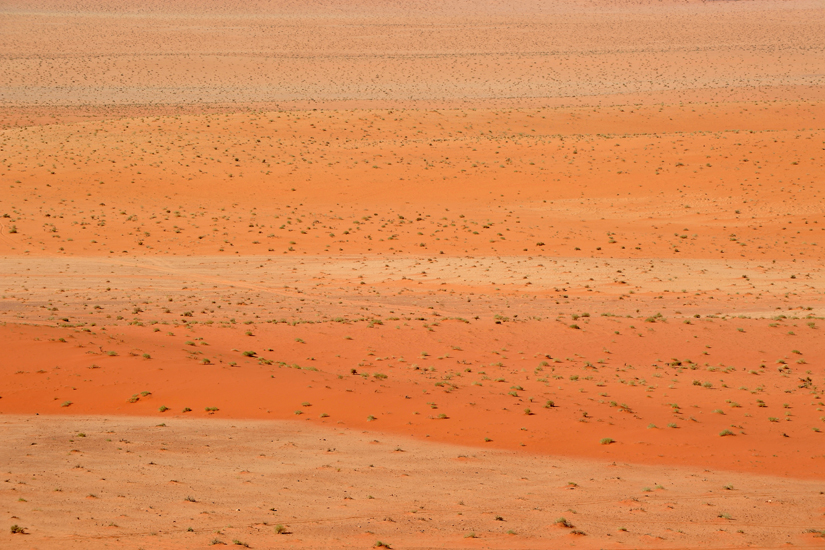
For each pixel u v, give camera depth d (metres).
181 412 51.09
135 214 142.88
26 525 30.02
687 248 125.12
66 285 103.81
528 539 30.36
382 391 56.41
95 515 31.81
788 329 81.00
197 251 124.62
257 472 39.19
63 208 144.88
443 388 58.25
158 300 96.56
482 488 37.69
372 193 159.12
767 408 55.09
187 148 183.25
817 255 119.50
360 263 118.25
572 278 109.50
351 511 33.62
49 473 37.41
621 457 44.16
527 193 157.50
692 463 43.19
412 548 29.05
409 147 188.62
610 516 33.62
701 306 95.12
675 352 73.31
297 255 123.06
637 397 57.53
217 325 79.00
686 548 29.77
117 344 65.06
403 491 36.84
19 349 60.50
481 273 112.25
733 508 35.00
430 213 146.62
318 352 70.06
